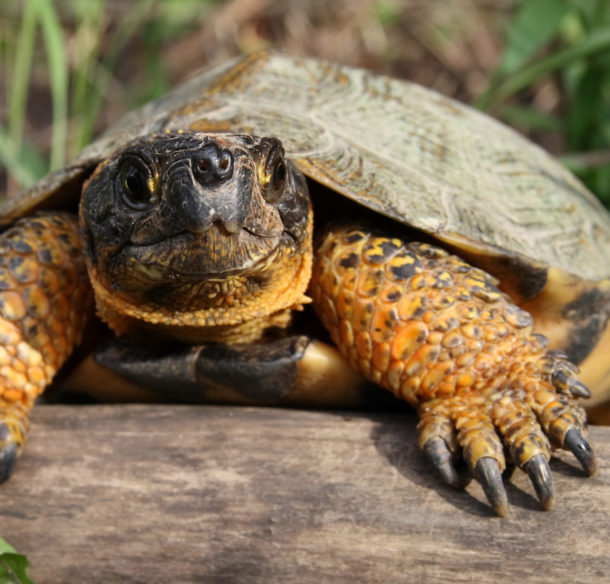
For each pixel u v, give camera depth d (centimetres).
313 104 42
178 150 37
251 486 38
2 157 62
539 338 39
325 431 38
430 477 38
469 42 82
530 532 37
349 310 39
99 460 38
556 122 68
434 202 40
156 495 38
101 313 40
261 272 38
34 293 39
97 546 38
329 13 83
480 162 43
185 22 82
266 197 38
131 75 80
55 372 40
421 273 39
